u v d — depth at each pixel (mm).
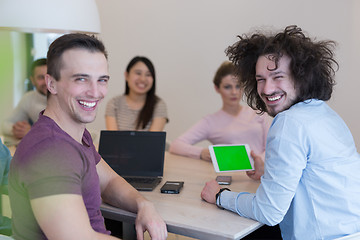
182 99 4242
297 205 1320
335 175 1277
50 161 951
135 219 1409
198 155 2365
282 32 1410
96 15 1837
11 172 902
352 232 1272
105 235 1042
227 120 2568
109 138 1974
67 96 1077
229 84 2488
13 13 1358
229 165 1838
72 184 978
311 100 1371
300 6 3633
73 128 1132
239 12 3867
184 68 4176
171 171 2043
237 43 1596
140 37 4297
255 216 1297
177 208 1448
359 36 3451
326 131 1293
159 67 4285
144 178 1875
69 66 1054
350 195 1273
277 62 1346
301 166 1256
